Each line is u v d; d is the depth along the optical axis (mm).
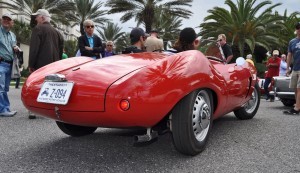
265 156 3025
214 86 3084
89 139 3676
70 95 2637
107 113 2514
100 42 6223
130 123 2580
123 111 2475
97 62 3088
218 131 4133
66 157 2975
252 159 2928
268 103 8867
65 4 28641
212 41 4602
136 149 3246
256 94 5211
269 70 10016
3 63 5223
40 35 5000
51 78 2787
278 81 7391
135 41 4352
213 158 2939
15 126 4363
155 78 2572
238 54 24016
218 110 3393
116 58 3213
